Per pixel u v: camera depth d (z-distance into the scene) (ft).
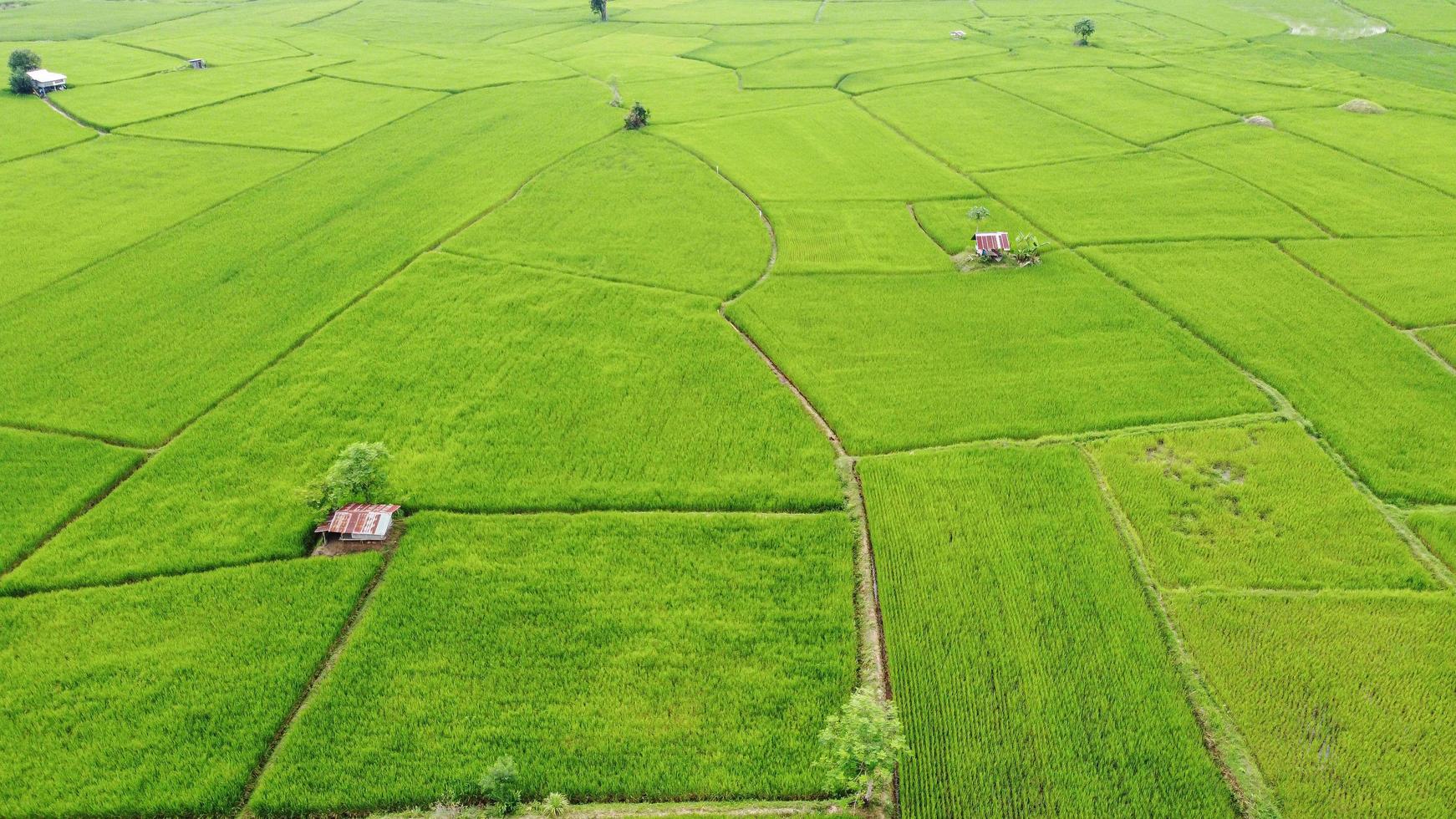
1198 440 95.40
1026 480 89.92
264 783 61.31
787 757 63.10
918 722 64.75
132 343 117.39
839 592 77.10
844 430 98.99
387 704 66.90
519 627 73.67
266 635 72.64
